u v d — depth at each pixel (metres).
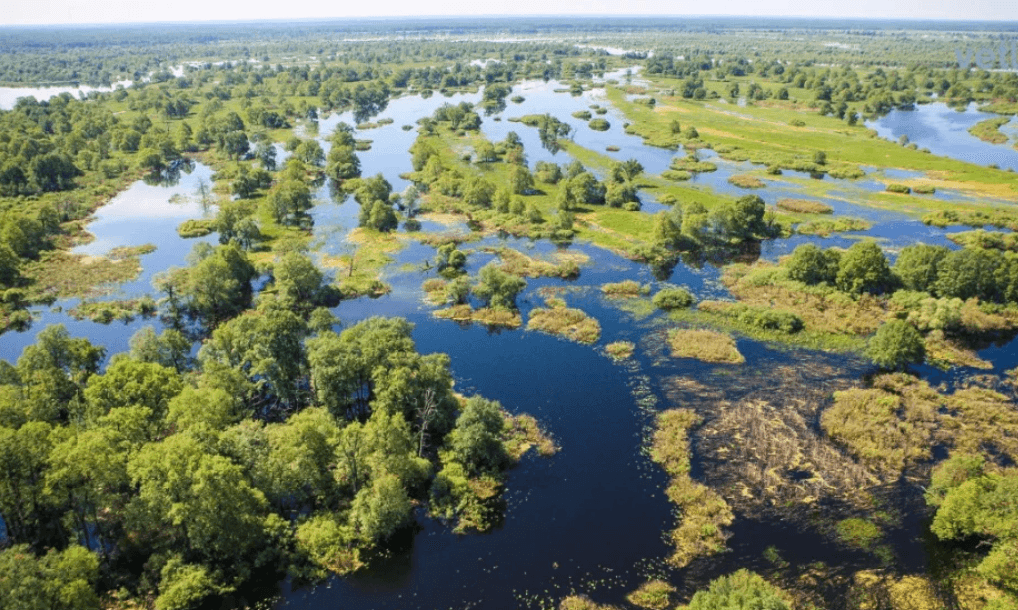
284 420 82.44
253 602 57.28
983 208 162.75
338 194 187.38
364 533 62.91
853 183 189.38
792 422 81.12
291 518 65.88
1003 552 55.88
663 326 108.12
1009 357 96.38
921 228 152.25
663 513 67.06
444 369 82.25
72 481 55.41
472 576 59.88
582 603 56.56
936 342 99.56
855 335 102.69
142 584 57.56
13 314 112.19
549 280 128.38
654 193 183.38
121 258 140.38
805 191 181.75
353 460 65.88
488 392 89.06
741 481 71.12
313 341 84.19
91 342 105.31
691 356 97.88
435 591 58.28
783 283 120.81
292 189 164.75
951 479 64.81
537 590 58.28
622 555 61.94
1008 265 110.31
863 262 113.50
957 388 88.06
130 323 112.69
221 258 118.06
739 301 116.69
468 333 106.62
